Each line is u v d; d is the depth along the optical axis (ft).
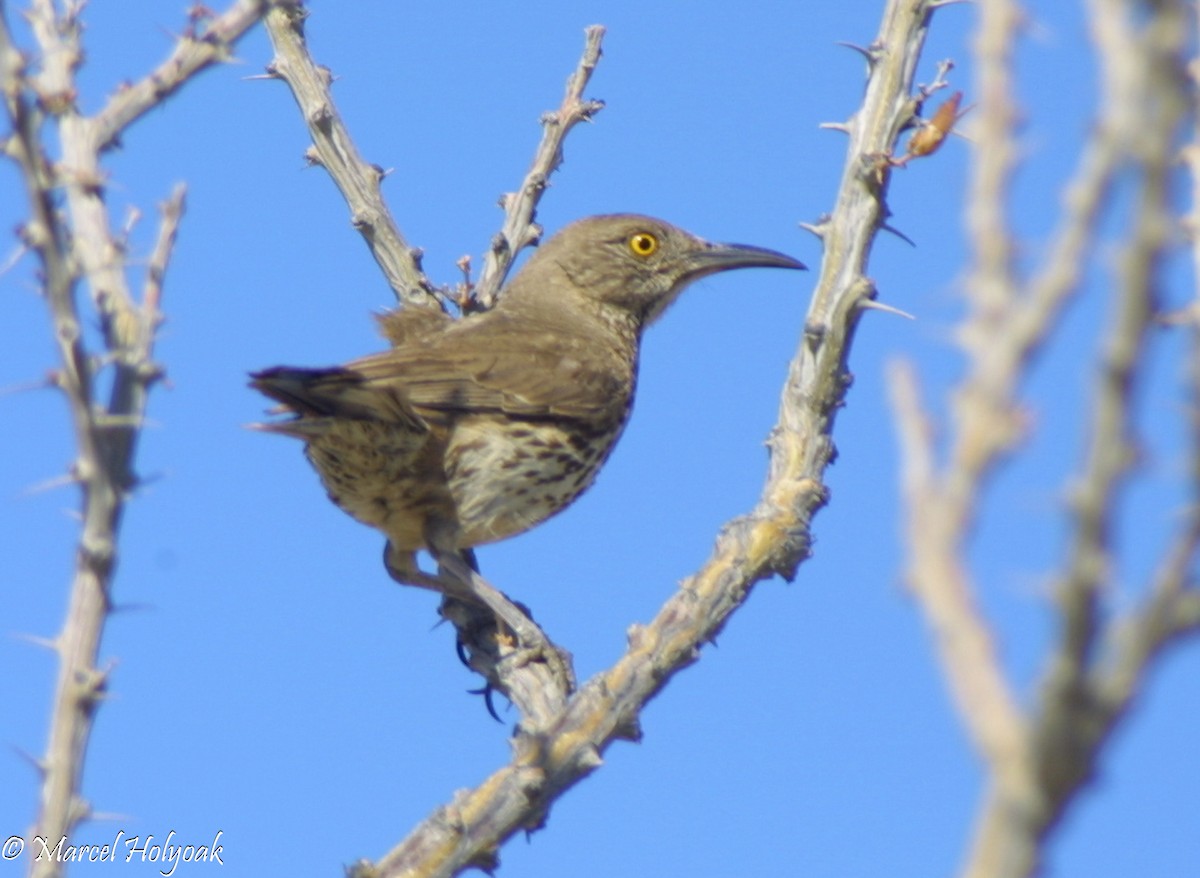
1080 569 9.90
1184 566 9.92
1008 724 10.07
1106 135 10.34
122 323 22.89
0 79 21.53
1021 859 9.87
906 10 34.24
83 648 21.54
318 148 45.62
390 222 46.21
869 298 33.60
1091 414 10.02
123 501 21.98
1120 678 9.91
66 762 21.22
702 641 31.71
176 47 25.62
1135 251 9.95
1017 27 11.78
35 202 21.50
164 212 23.52
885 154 33.76
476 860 29.37
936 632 10.44
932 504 10.69
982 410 10.71
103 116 25.08
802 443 33.88
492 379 43.32
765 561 32.53
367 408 38.47
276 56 45.32
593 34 45.50
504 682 40.52
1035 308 10.63
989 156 11.41
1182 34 10.16
